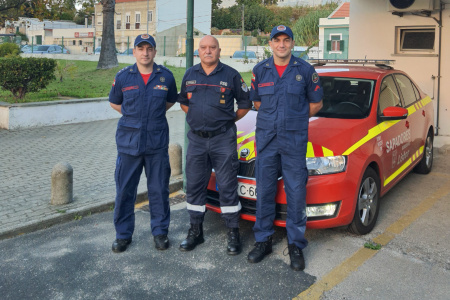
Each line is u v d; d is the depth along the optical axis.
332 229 4.68
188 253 4.19
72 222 4.98
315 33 35.50
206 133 4.02
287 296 3.43
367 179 4.45
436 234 4.55
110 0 23.36
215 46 3.92
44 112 10.59
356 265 3.91
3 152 7.95
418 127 6.05
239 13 59.62
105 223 4.95
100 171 6.79
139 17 46.84
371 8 9.02
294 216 3.81
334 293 3.46
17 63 10.98
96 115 11.66
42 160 7.45
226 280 3.68
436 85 8.61
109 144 8.78
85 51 53.19
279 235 4.56
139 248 4.31
